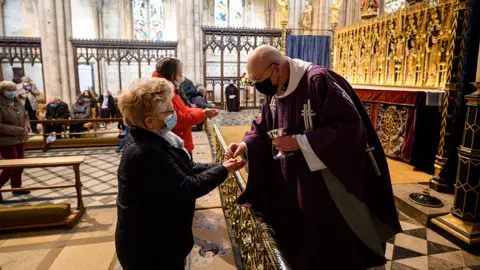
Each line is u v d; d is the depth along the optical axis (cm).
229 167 177
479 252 269
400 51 517
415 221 323
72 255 299
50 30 1260
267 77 169
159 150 147
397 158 498
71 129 941
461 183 283
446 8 426
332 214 164
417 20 477
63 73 1305
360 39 622
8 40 1318
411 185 387
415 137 441
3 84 418
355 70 648
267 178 207
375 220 184
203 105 821
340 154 150
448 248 276
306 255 168
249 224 219
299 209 175
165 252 158
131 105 147
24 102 880
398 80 529
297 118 170
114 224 364
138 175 145
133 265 156
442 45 437
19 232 342
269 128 201
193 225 327
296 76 166
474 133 266
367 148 173
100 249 310
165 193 145
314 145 152
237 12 1962
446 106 350
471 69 334
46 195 462
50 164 363
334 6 1152
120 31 1862
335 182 160
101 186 502
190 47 1446
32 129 946
